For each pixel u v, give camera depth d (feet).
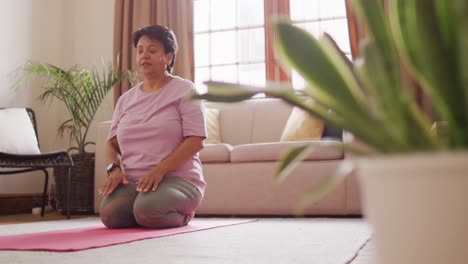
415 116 1.28
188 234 6.18
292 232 6.34
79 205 12.21
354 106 1.34
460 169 1.01
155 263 3.76
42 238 5.72
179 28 14.23
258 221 8.58
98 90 13.53
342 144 1.43
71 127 13.78
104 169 11.66
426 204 1.06
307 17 14.03
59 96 14.78
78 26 15.69
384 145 1.29
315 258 3.92
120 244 5.13
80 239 5.54
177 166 7.13
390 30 1.35
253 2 14.67
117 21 14.69
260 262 3.76
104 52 15.39
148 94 7.63
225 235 6.00
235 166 10.44
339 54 1.53
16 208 13.24
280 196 10.05
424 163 1.05
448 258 1.04
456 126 1.22
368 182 1.18
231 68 14.76
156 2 14.55
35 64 14.76
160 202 6.85
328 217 9.73
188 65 14.17
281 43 1.37
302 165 9.93
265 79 14.32
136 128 7.43
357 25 12.95
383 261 1.15
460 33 1.08
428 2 1.18
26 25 14.57
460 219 1.03
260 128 12.95
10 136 11.78
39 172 14.55
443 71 1.19
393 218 1.12
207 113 13.10
